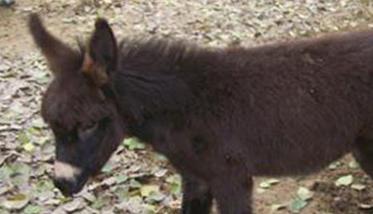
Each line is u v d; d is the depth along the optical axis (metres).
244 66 3.08
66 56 2.99
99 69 2.91
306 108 3.06
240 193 3.09
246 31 5.34
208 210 3.35
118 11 5.71
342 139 3.12
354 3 6.15
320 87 3.06
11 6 5.82
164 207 3.49
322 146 3.11
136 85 3.01
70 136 2.94
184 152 3.07
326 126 3.09
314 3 6.13
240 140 3.06
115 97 2.99
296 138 3.08
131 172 3.71
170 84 3.03
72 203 3.50
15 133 4.02
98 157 2.99
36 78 4.55
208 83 3.05
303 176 3.28
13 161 3.80
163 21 5.49
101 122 2.96
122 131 3.04
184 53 3.07
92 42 2.88
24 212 3.48
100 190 3.60
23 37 5.25
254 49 3.14
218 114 3.04
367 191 3.55
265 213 3.46
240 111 3.04
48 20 5.54
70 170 2.95
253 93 3.05
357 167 3.69
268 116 3.05
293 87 3.06
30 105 4.27
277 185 3.63
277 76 3.07
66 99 2.91
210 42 5.03
